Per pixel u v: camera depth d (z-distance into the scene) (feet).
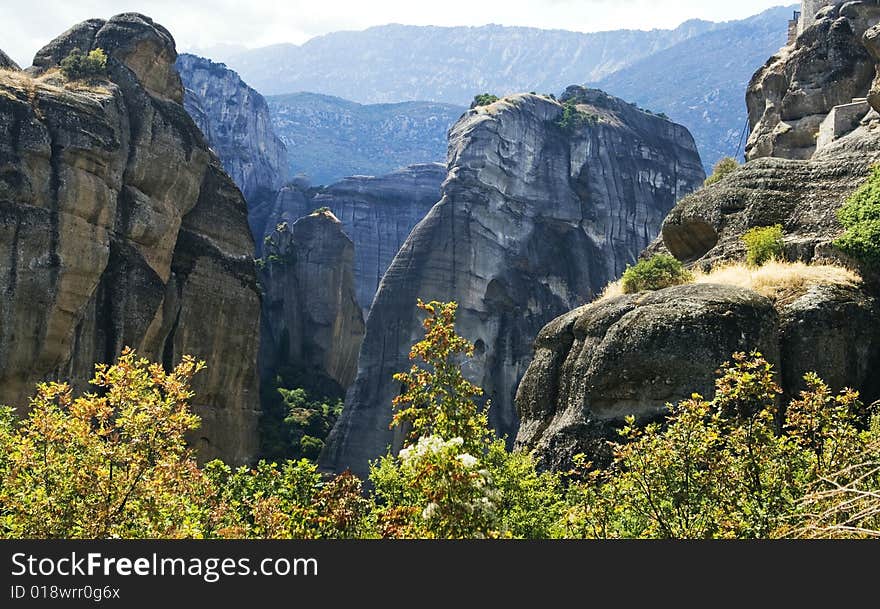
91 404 37.11
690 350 65.82
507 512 46.01
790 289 72.13
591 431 67.31
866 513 29.89
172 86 199.72
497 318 307.99
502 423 296.10
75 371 159.12
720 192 90.89
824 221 82.94
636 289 82.07
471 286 306.96
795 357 68.13
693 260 92.02
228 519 41.32
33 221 151.94
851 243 74.90
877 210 76.33
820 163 89.04
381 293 305.12
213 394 194.18
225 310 197.36
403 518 36.14
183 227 194.08
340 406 319.06
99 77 180.14
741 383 43.21
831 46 153.58
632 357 67.05
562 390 72.28
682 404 42.55
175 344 186.29
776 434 63.93
